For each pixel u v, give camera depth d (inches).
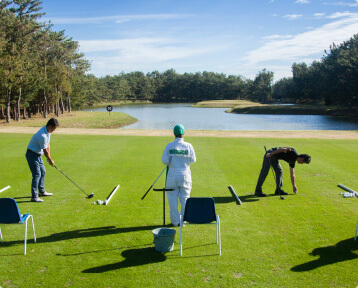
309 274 167.8
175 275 167.2
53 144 585.0
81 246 200.8
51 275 167.8
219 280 162.2
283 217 247.0
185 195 225.8
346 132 815.7
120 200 288.8
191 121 1900.8
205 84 6092.5
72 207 270.7
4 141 620.1
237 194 306.0
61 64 2103.8
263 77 5506.9
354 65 2383.1
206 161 447.5
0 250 195.2
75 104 3073.3
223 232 220.1
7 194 304.7
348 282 160.7
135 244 203.6
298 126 1581.0
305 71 4419.3
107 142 612.7
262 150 531.8
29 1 1662.2
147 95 6146.7
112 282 161.3
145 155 488.7
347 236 213.5
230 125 1651.1
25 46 1726.1
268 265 176.9
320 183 341.4
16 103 1697.8
